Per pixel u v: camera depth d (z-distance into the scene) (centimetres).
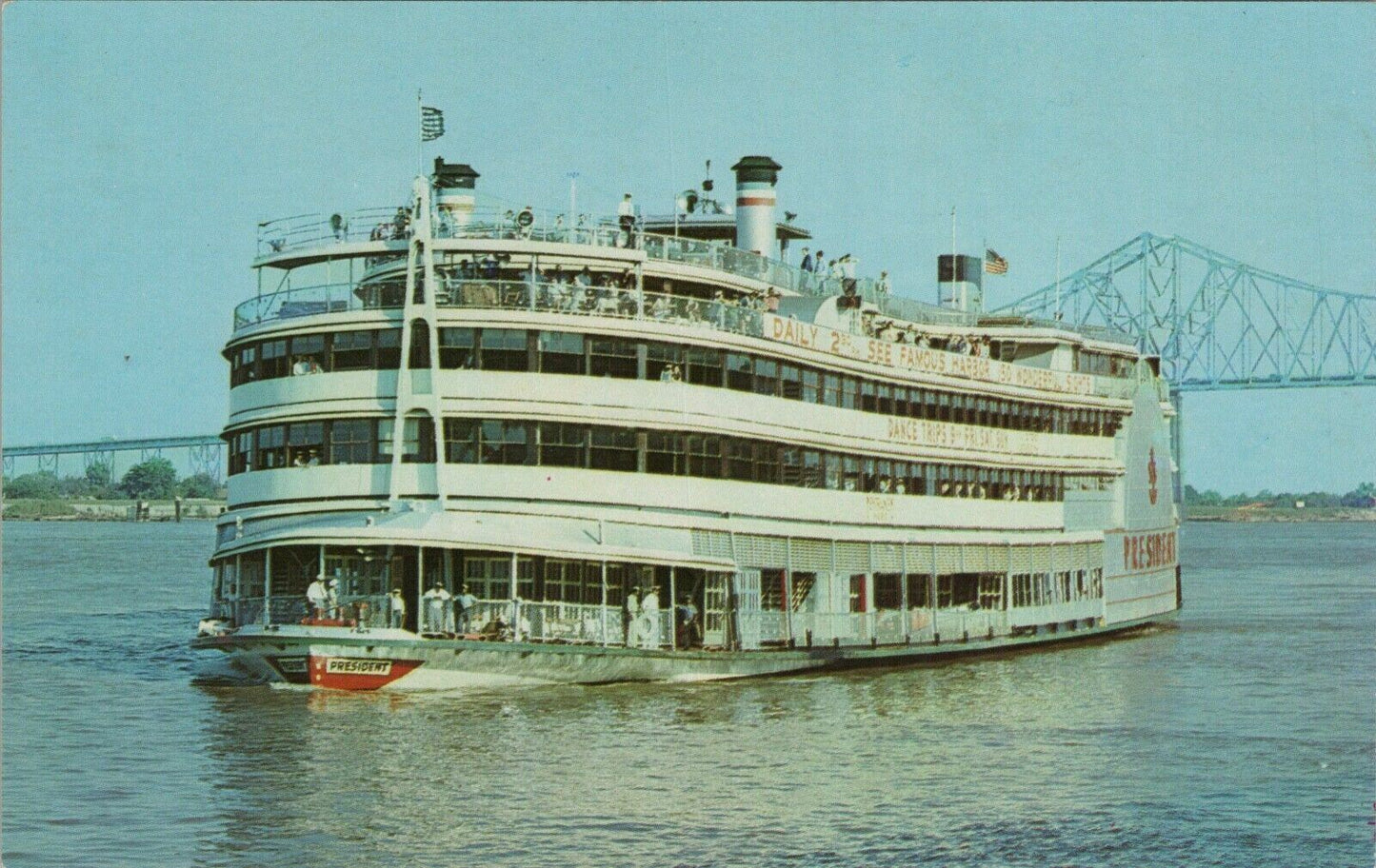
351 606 5566
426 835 4331
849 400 6788
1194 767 5288
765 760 5119
